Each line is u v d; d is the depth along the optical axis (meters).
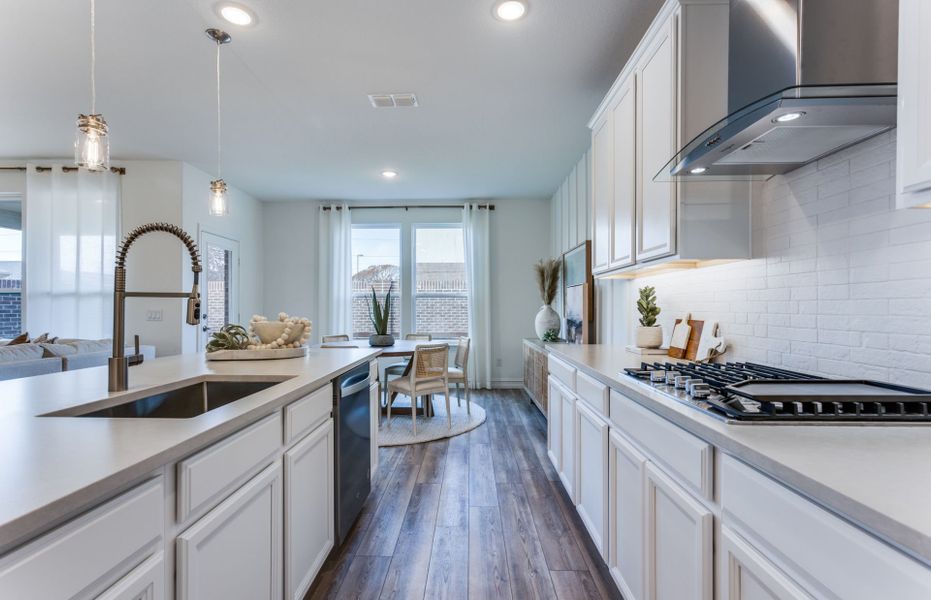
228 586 1.02
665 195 1.74
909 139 0.79
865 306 1.22
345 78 2.67
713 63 1.61
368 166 4.44
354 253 6.06
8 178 4.39
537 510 2.34
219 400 1.64
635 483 1.38
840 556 0.61
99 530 0.65
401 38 2.26
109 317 4.34
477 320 5.84
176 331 4.35
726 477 0.90
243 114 3.21
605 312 3.54
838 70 1.10
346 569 1.81
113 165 4.34
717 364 1.66
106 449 0.76
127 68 2.56
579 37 2.26
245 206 5.55
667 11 1.67
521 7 2.02
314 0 1.97
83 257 4.30
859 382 1.18
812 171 1.41
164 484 0.81
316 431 1.62
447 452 3.28
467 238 5.82
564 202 4.92
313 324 5.96
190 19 2.11
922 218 1.07
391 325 6.00
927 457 0.73
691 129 1.61
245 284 5.55
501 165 4.39
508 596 1.64
